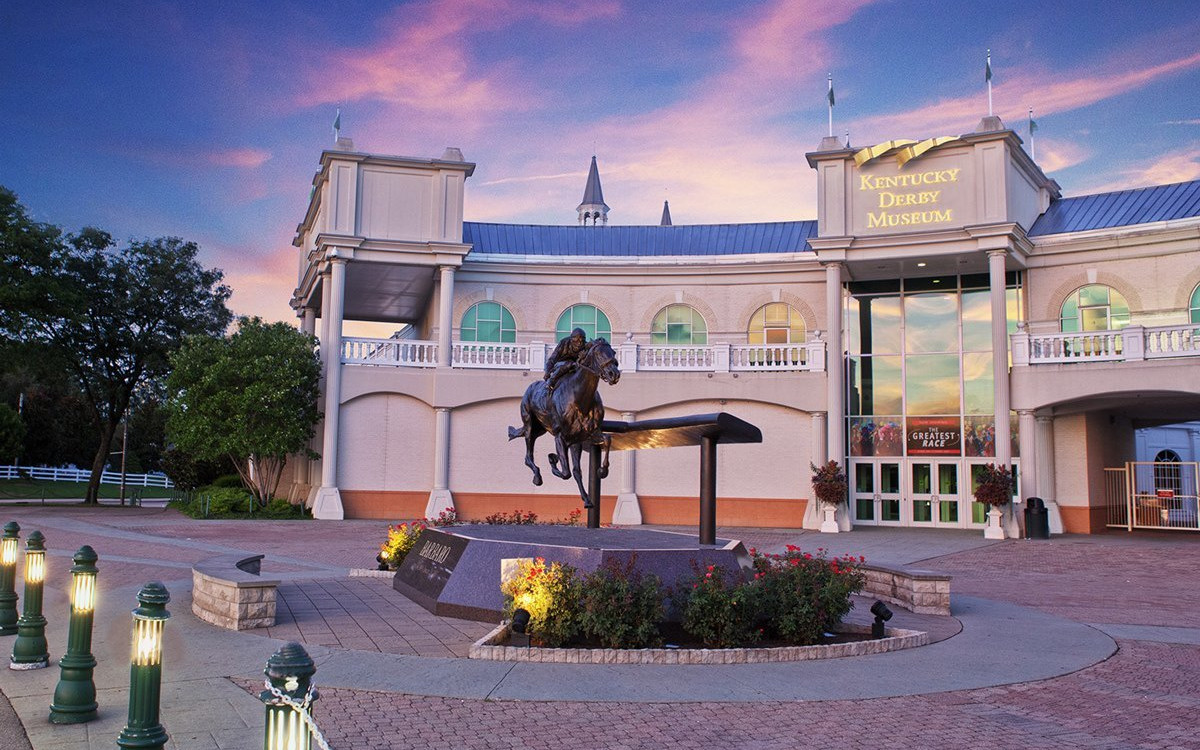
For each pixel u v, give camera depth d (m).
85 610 8.14
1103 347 30.92
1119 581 20.19
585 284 38.56
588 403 14.84
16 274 38.28
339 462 34.50
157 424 65.81
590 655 10.39
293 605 14.10
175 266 44.62
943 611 14.85
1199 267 31.27
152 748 6.48
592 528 16.44
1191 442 44.97
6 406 58.66
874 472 35.59
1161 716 8.61
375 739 7.45
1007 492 30.23
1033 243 33.78
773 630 12.05
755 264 37.28
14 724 7.88
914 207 33.56
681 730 7.86
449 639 11.59
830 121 35.22
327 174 35.50
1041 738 7.81
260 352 34.16
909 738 7.73
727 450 35.06
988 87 34.59
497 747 7.30
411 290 40.22
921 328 35.72
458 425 35.16
